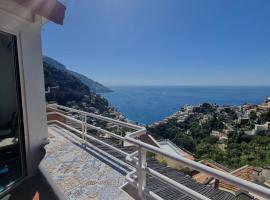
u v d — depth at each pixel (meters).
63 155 5.21
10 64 3.74
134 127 4.13
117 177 4.02
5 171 3.62
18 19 3.62
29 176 3.94
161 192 3.31
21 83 3.79
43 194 3.36
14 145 3.80
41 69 4.28
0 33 3.51
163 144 13.95
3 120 3.81
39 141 4.21
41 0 3.12
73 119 6.57
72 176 4.05
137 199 3.22
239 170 9.90
